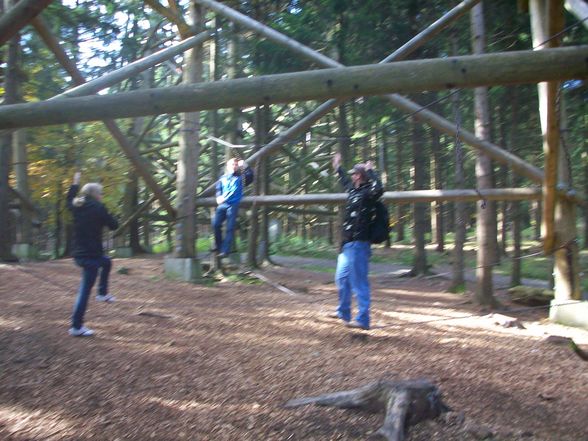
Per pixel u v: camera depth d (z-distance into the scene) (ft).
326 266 56.13
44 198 59.26
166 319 23.70
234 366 18.03
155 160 71.87
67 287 30.12
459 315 29.76
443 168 68.13
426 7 46.78
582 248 81.35
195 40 34.91
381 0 46.24
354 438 13.64
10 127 15.57
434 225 106.11
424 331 24.43
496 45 45.55
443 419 14.78
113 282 33.14
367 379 17.44
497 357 21.04
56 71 64.23
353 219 22.99
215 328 22.66
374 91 13.61
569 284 29.68
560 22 17.28
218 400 15.35
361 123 57.62
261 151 37.17
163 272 38.68
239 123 57.36
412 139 56.49
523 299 35.91
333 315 25.53
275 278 41.11
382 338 22.47
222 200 36.65
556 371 19.86
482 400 16.67
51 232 88.99
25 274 33.86
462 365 19.57
